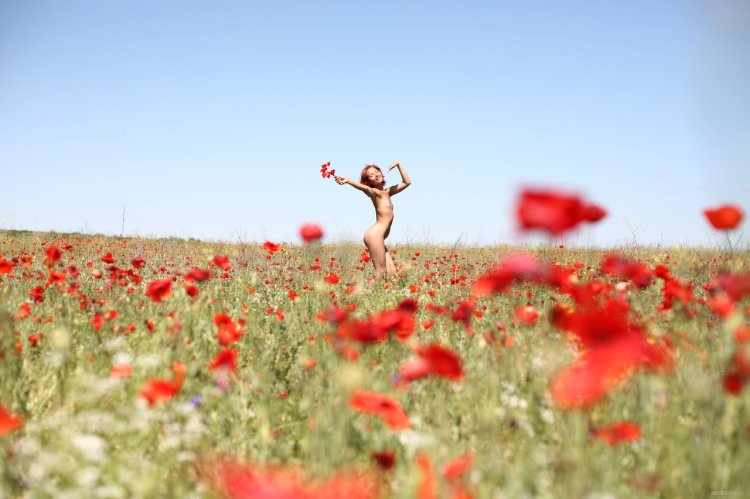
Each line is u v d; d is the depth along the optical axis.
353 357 3.60
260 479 1.57
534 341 4.51
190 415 3.35
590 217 1.24
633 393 3.02
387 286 9.55
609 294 4.48
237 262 11.46
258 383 3.95
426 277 9.33
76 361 4.48
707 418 2.84
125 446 3.12
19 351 4.34
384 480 2.78
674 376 3.33
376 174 11.14
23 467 2.85
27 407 3.73
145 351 4.55
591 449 2.67
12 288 7.52
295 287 9.08
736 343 3.02
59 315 5.62
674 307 4.34
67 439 3.07
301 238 3.74
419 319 6.48
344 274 10.88
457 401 3.53
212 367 3.78
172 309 5.58
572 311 4.43
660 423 2.93
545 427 3.23
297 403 3.99
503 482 2.67
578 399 1.34
